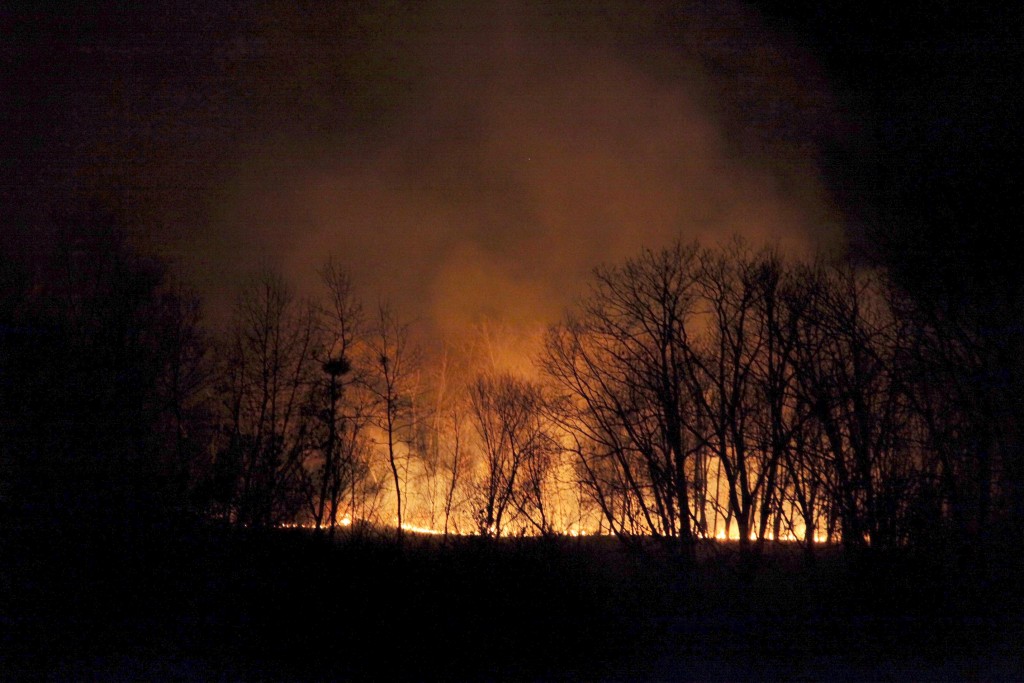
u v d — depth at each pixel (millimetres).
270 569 12648
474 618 10961
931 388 15219
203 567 13117
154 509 14305
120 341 17125
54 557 12438
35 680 9672
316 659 10266
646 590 12992
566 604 11570
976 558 13281
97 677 9727
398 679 9891
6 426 14219
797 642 11305
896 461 15141
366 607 11117
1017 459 13883
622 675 10297
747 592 13547
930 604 12219
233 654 10492
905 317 15930
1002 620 11812
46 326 15688
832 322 16797
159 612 11820
